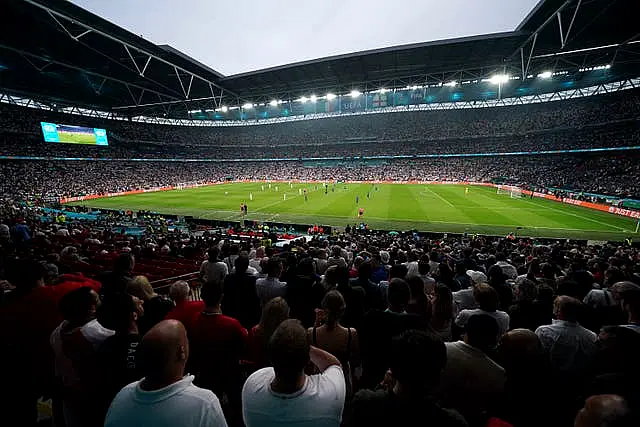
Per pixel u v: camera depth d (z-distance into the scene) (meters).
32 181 52.12
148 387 2.03
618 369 2.68
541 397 2.66
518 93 72.12
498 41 44.38
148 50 45.69
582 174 53.56
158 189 60.16
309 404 2.07
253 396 2.18
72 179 57.78
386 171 76.56
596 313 5.23
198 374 3.56
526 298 4.93
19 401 2.96
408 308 4.68
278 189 56.56
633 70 58.09
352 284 5.95
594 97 67.94
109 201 43.00
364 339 3.81
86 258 10.84
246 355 4.18
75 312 3.07
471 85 71.81
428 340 1.92
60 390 3.28
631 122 58.50
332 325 3.31
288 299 4.70
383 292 6.48
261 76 61.38
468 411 2.78
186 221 28.52
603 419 1.56
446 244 16.03
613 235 23.33
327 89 70.00
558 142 65.50
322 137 95.31
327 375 2.39
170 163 86.31
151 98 72.25
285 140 98.81
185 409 1.94
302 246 14.19
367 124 94.00
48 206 36.38
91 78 56.75
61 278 5.93
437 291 4.39
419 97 77.12
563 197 39.62
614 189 43.19
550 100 75.62
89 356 3.00
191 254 12.41
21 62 48.06
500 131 76.19
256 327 3.84
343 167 83.25
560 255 11.82
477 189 54.66
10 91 60.09
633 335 2.66
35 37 39.91
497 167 68.00
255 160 93.31
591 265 9.80
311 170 83.12
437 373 1.91
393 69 57.59
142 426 1.88
